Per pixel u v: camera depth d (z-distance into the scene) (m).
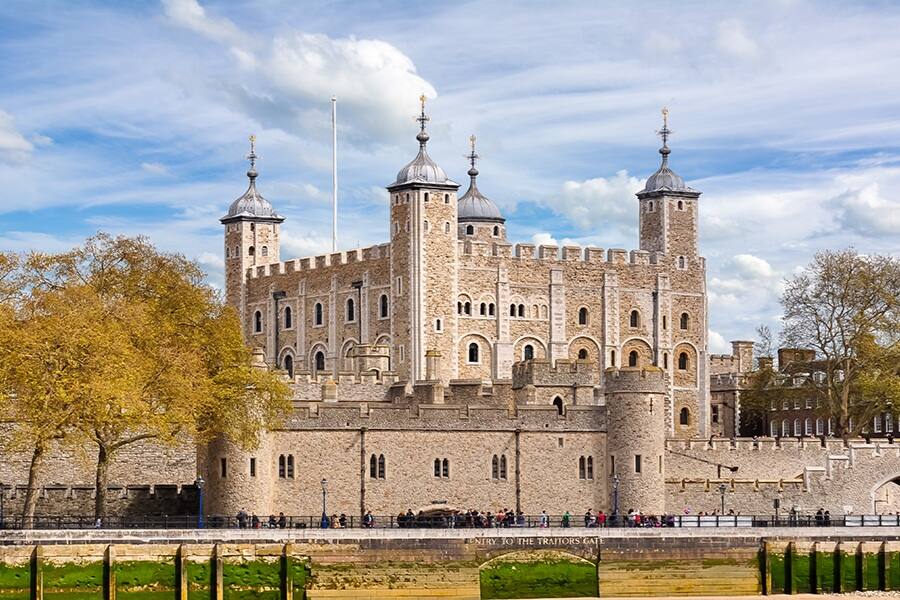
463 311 149.50
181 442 106.88
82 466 107.25
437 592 91.62
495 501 107.62
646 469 109.38
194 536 89.06
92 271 105.19
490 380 135.88
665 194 162.62
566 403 115.31
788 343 139.88
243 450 101.56
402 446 106.12
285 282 163.12
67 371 92.00
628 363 157.75
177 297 105.75
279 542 90.19
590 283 156.25
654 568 95.00
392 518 99.00
